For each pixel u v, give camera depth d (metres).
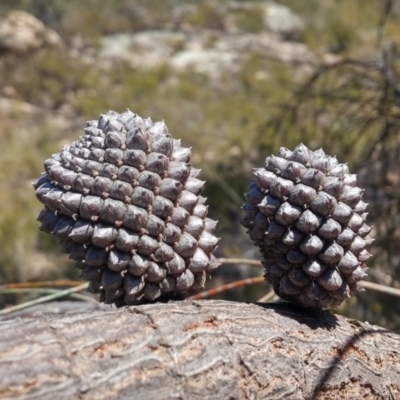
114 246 0.10
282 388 0.10
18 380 0.08
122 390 0.09
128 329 0.09
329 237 0.10
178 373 0.09
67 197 0.10
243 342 0.10
